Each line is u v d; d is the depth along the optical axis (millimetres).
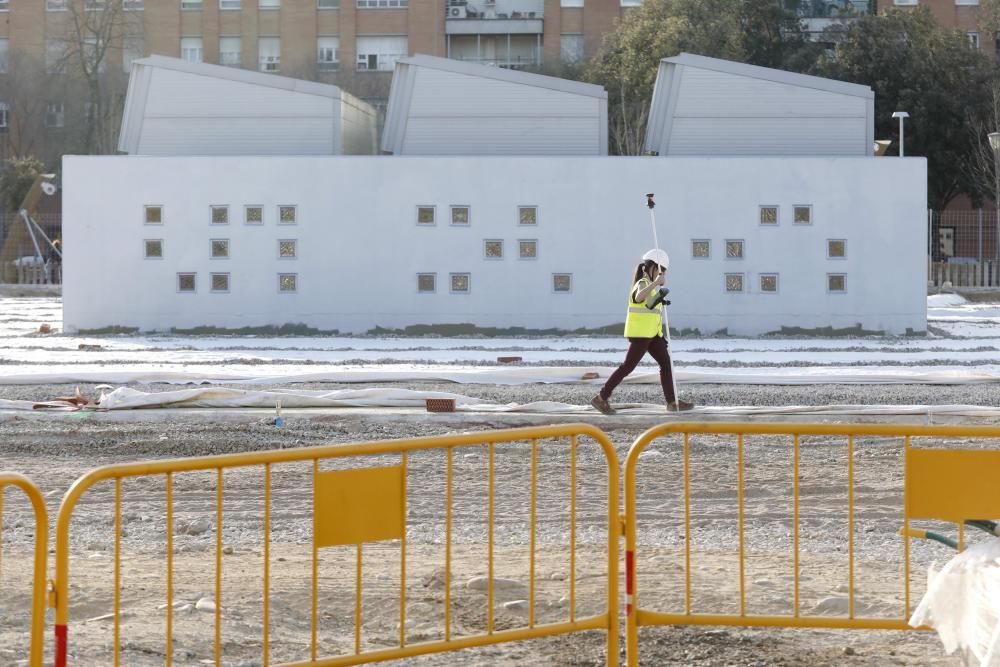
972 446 19062
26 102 92125
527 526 14367
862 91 43594
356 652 8312
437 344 39219
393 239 42719
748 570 12141
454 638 8914
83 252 42625
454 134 44344
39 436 20312
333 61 94000
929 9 81375
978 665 8289
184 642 9539
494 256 42625
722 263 42219
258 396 23391
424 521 14695
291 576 11914
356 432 21047
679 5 80688
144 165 42594
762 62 83812
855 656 9484
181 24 93750
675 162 42188
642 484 16906
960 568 8398
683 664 9336
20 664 8766
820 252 42125
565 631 8742
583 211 42438
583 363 32656
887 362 33031
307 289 42750
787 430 9055
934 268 68688
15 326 45844
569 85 44094
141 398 23047
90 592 11172
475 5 93750
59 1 93312
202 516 14906
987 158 74625
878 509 15305
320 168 42625
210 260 42719
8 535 13812
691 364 32344
